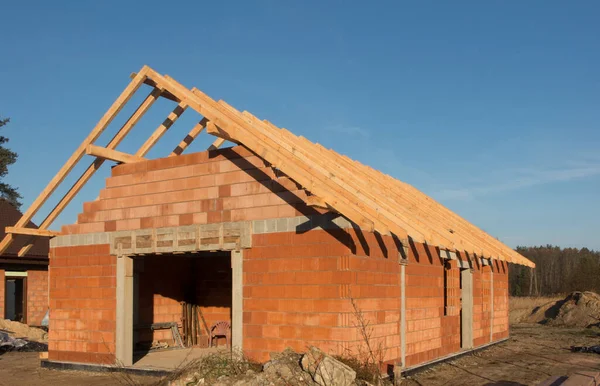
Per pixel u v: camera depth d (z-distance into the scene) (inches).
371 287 422.9
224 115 463.2
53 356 539.8
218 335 671.1
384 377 423.8
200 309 684.1
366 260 418.6
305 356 360.5
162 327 637.9
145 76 498.9
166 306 655.1
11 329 762.8
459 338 617.9
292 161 431.2
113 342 504.7
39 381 472.7
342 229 401.1
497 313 760.3
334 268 401.1
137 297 602.5
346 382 342.0
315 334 402.0
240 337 433.1
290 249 421.7
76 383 458.3
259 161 447.5
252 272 436.5
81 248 536.4
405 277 479.2
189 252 478.6
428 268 531.8
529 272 2778.1
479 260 689.0
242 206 450.9
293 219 424.2
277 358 382.9
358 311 403.5
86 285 528.4
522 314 1291.8
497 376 489.7
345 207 360.2
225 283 673.0
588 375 454.3
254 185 447.5
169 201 490.6
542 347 725.9
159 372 474.6
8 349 679.7
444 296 596.1
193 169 481.4
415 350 493.4
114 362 501.0
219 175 466.9
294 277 416.8
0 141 1332.4
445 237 448.8
